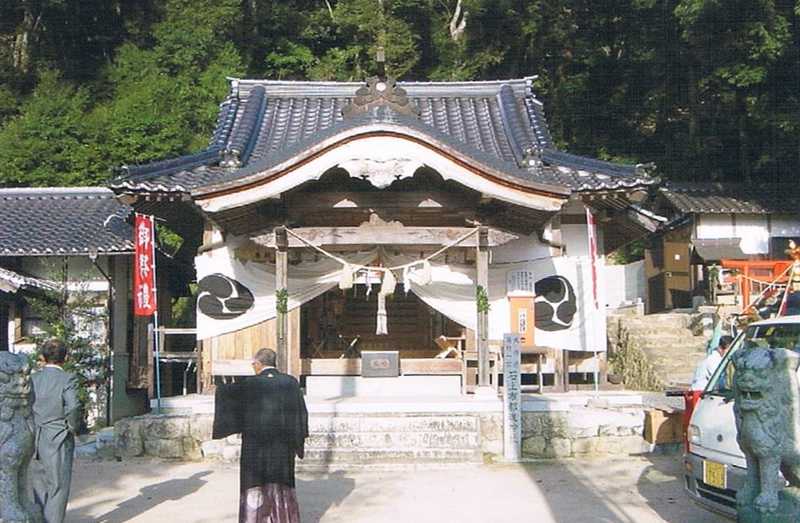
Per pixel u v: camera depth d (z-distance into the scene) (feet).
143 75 93.56
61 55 103.60
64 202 62.49
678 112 100.17
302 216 46.75
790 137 75.92
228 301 49.75
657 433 40.52
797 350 24.39
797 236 83.15
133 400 57.88
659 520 27.14
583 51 100.12
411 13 110.22
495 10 100.27
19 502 21.13
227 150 51.44
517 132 56.03
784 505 17.85
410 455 38.88
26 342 53.57
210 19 98.43
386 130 41.42
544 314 51.06
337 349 58.90
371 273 48.34
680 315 70.64
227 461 39.58
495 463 38.68
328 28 108.37
